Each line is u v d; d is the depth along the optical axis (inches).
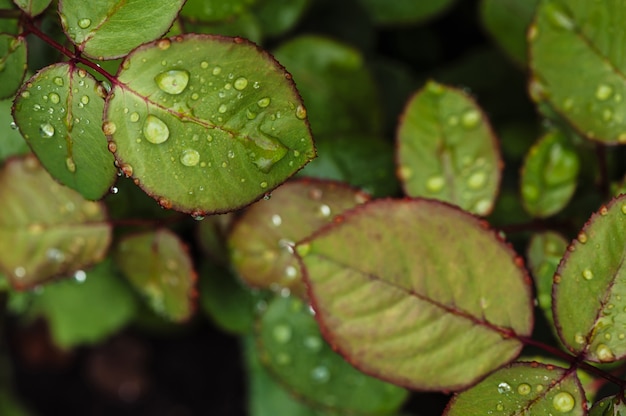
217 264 18.6
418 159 16.2
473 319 14.3
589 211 17.0
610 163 17.5
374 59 20.7
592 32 15.7
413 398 20.7
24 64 14.4
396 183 17.2
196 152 13.8
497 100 20.2
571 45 15.8
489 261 14.3
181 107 13.8
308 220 16.3
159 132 13.8
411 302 14.3
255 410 19.2
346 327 14.2
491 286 14.3
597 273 14.1
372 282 14.2
